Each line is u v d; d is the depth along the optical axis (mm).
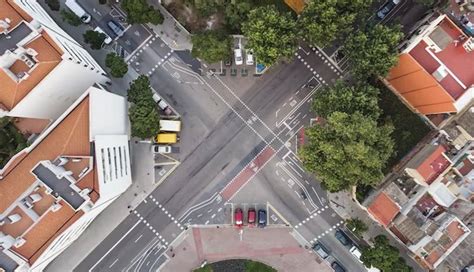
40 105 82062
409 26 96500
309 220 99938
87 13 98250
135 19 93875
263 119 99250
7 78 72875
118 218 100250
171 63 99375
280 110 99062
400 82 90688
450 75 79938
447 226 84812
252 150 99688
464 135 89938
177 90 99562
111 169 82625
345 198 99188
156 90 99625
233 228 100312
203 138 99688
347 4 84438
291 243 100250
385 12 96438
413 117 96438
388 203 88688
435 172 86000
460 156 88250
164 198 100250
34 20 74125
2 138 91375
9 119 89938
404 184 93375
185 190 100188
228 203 100125
